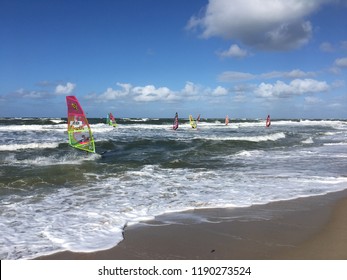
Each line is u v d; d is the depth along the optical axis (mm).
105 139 24953
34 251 5309
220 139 25328
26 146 19375
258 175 11938
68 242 5656
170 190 9539
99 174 11891
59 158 15688
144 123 60188
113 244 5590
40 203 8094
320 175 12000
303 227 6438
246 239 5828
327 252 5305
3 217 6973
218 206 7844
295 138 30641
